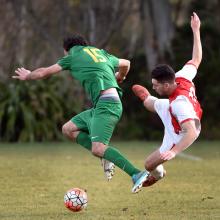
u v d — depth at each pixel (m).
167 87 25.36
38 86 71.00
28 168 42.75
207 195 31.88
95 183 36.31
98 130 28.16
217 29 82.94
